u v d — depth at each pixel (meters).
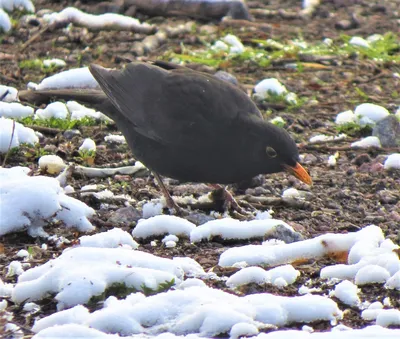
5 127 13.04
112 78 12.22
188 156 11.54
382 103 16.56
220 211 11.73
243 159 11.52
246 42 19.78
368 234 10.01
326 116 15.88
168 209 11.48
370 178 13.01
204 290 8.47
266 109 16.00
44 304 8.66
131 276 8.70
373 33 21.17
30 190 10.45
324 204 12.02
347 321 8.48
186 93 11.59
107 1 21.58
